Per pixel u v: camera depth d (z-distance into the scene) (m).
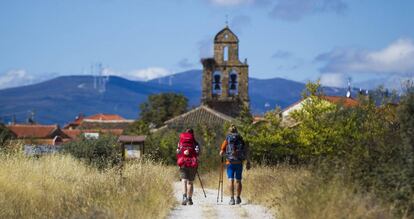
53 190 29.25
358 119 46.09
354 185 21.89
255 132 53.16
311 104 49.09
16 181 28.61
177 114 186.12
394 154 23.14
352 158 23.66
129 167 33.81
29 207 25.97
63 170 34.28
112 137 50.56
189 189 29.62
